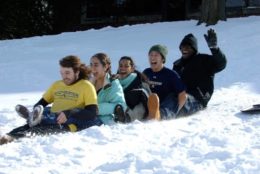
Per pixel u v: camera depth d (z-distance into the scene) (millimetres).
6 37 41250
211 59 12625
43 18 42875
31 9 41938
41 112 9539
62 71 10117
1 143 8969
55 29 41781
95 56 10648
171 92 11805
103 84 10672
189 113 11953
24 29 41812
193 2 36781
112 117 10469
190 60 12867
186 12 36906
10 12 40875
